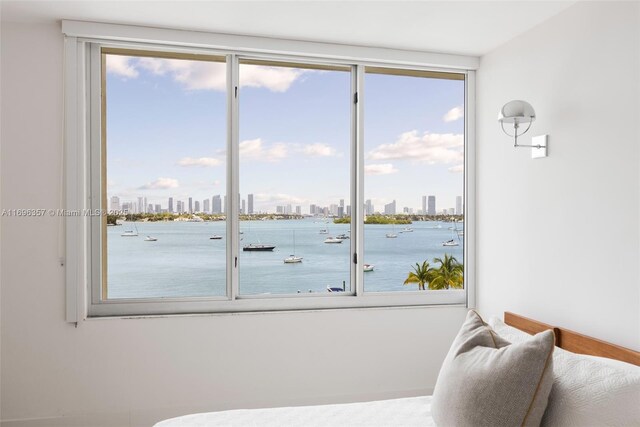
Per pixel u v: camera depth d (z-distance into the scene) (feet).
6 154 9.50
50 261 9.64
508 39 10.41
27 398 9.53
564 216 8.77
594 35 8.13
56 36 9.66
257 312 10.59
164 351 10.10
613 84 7.73
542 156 9.27
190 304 10.44
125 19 9.49
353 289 11.35
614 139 7.71
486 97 11.30
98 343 9.82
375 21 9.55
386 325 11.23
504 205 10.57
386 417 6.81
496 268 10.87
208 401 10.27
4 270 9.47
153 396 10.03
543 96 9.36
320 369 10.84
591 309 8.14
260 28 9.98
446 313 11.59
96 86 10.09
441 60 11.34
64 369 9.68
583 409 5.35
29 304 9.56
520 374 5.53
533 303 9.62
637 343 7.28
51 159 9.66
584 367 5.74
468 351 6.46
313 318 10.82
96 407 9.79
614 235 7.69
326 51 10.78
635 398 5.16
